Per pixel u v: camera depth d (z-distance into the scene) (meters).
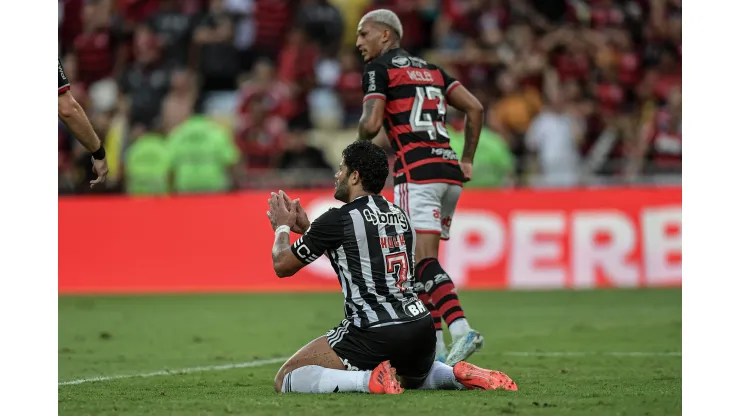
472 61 58.12
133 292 47.72
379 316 17.22
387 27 22.19
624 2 61.94
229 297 44.78
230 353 26.23
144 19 65.69
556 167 51.69
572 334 30.02
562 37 59.72
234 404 16.17
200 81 61.00
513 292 44.78
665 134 52.25
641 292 43.91
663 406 15.81
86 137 18.84
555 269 46.38
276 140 52.62
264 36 62.56
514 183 50.22
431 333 17.59
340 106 57.00
